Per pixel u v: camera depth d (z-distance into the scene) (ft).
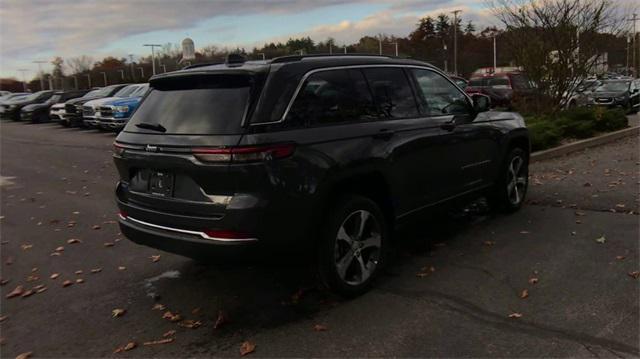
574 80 43.88
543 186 26.23
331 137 13.56
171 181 13.38
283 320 13.39
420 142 16.22
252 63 13.47
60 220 24.98
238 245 12.31
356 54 15.71
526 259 16.58
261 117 12.39
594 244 17.61
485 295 14.15
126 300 15.23
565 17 42.37
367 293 14.67
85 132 75.66
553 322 12.51
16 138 70.08
